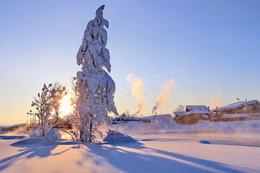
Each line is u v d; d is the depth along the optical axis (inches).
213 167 243.3
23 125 2736.2
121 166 255.8
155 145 571.2
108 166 256.2
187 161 285.6
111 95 761.0
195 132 1681.8
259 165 254.5
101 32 770.2
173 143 644.1
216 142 772.6
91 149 460.8
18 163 294.4
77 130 725.9
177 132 1740.9
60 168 250.5
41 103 1061.1
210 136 1173.1
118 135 725.9
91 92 724.7
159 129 2324.1
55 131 697.0
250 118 2509.8
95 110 727.1
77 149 463.8
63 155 362.9
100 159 310.2
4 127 2743.6
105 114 746.8
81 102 724.0
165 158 313.6
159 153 378.0
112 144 628.4
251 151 415.5
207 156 338.3
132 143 657.0
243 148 479.5
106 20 795.4
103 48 772.6
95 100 730.8
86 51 759.1
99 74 749.3
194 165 256.1
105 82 751.1
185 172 220.8
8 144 714.2
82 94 730.2
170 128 2401.6
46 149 476.4
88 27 786.2
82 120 719.1
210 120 2723.9
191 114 2719.0
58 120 1048.8
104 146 543.8
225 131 1627.7
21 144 695.7
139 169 237.9
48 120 1068.5
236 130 1625.2
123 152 396.5
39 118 1061.8
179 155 347.6
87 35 767.1
